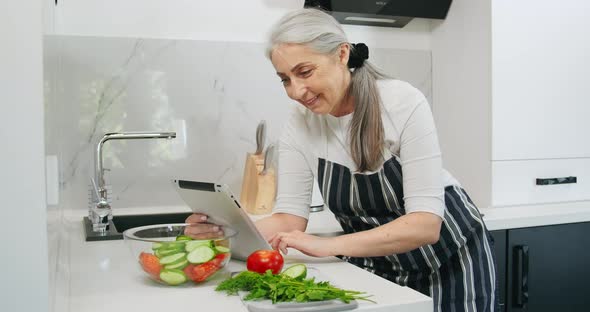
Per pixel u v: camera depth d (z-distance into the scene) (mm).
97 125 2309
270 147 2225
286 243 1363
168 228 1307
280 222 1536
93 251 1559
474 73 2516
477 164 2520
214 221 1407
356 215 1588
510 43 2436
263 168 2252
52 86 1146
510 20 2434
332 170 1520
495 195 2443
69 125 2281
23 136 844
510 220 2143
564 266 2260
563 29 2531
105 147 2324
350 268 1336
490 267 1580
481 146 2490
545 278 2225
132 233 1241
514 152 2465
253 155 2299
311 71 1312
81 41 2275
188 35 2420
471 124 2549
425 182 1377
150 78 2361
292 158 1563
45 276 860
